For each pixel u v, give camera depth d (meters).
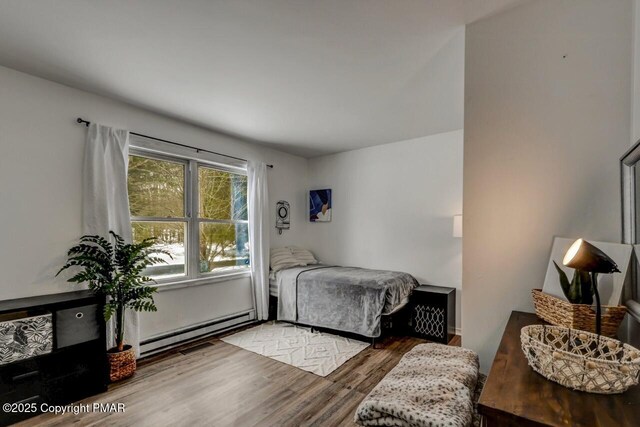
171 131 3.20
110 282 2.36
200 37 1.84
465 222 1.68
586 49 1.43
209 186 3.66
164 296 3.08
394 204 4.11
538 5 1.54
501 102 1.62
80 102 2.54
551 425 0.68
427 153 3.85
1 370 1.93
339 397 2.17
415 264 3.91
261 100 2.77
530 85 1.55
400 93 2.62
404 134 3.77
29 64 2.15
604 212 1.38
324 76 2.31
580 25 1.45
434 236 3.78
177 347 3.08
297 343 3.19
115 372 2.35
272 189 4.43
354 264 4.45
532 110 1.54
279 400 2.13
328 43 1.90
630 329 1.28
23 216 2.24
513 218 1.57
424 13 1.63
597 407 0.74
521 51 1.58
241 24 1.72
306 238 4.99
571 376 0.82
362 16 1.65
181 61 2.11
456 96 2.66
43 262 2.32
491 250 1.62
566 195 1.46
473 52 1.70
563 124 1.47
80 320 2.16
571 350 1.07
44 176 2.34
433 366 1.40
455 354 1.54
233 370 2.57
